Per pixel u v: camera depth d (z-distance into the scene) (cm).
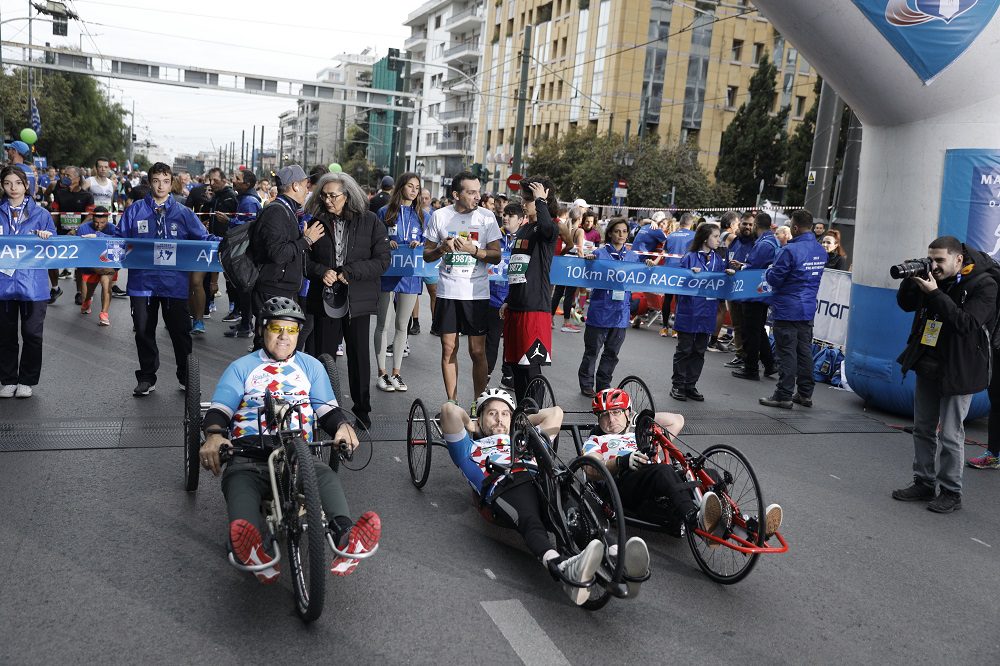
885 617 435
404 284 830
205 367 891
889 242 870
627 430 541
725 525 454
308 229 646
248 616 387
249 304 1073
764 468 683
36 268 712
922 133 830
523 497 452
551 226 712
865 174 906
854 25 797
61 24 3316
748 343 1074
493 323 904
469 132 7400
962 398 594
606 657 373
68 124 6081
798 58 5531
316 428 456
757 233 1082
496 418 518
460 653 368
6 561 424
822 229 1370
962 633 423
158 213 757
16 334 728
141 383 760
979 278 583
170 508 505
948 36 777
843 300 1090
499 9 6844
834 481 663
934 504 604
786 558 504
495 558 472
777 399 915
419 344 1134
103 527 473
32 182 1252
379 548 473
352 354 690
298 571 394
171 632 369
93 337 1016
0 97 3697
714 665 374
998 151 803
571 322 1487
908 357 609
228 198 1290
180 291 753
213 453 408
